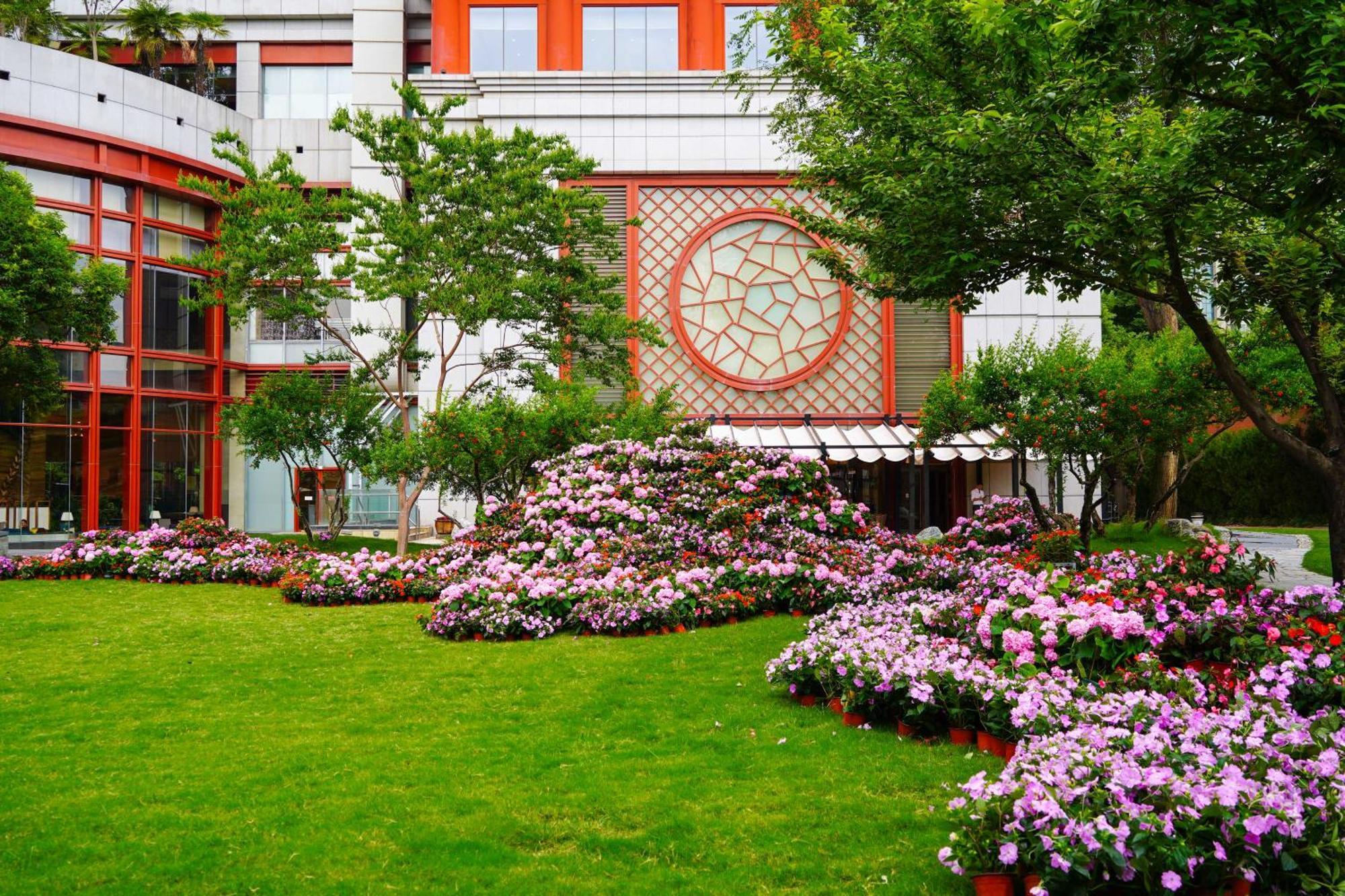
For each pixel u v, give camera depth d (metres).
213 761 5.63
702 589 9.95
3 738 6.17
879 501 23.81
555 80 23.33
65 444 23.47
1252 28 5.76
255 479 29.03
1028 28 6.84
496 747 5.81
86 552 14.60
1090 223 7.50
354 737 6.07
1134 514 20.95
